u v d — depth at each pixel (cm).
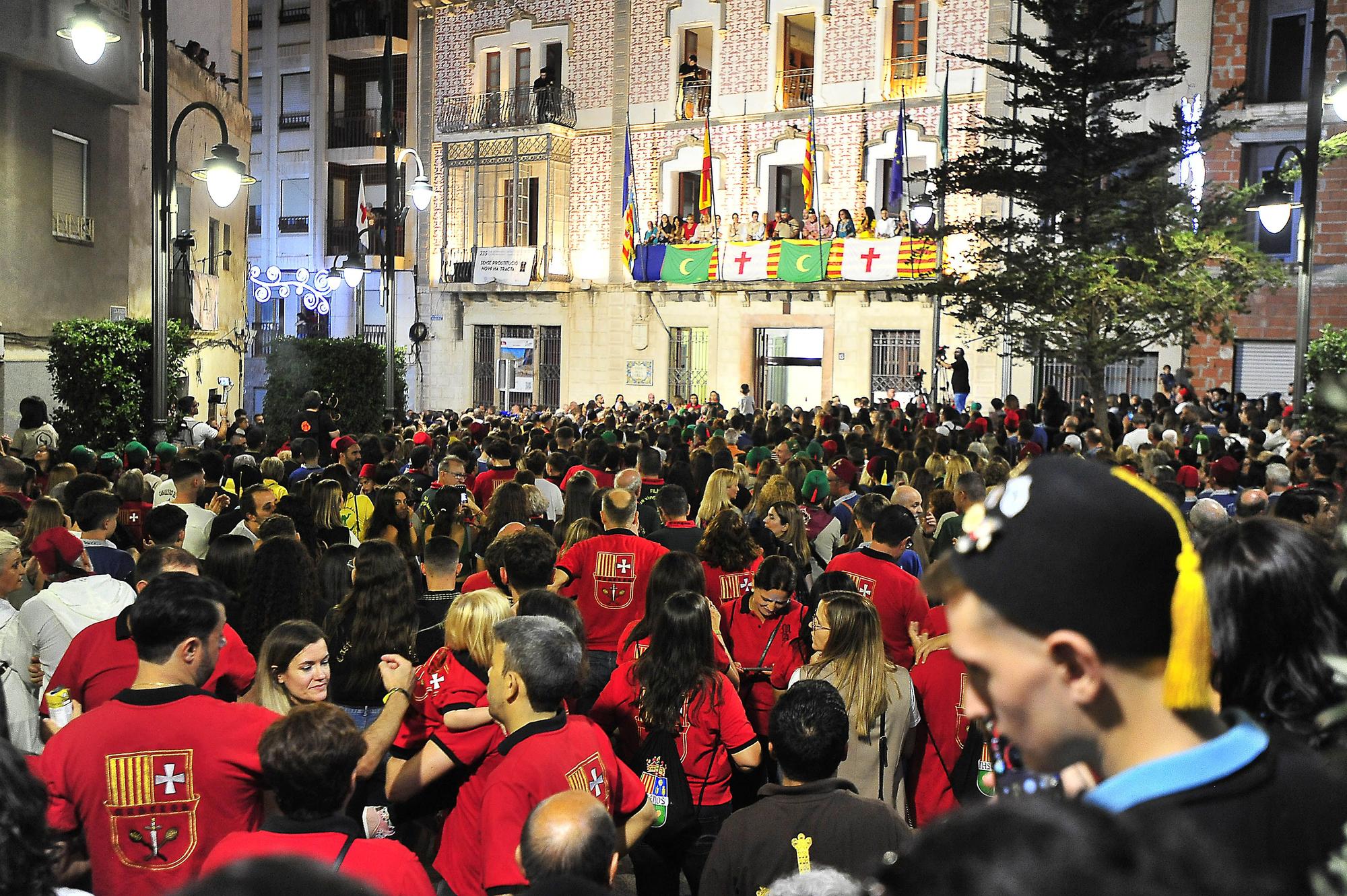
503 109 4128
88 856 415
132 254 2500
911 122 3422
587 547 808
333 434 1759
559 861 331
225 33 3512
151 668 435
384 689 582
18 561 605
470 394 4262
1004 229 2288
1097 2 2144
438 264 4300
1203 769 142
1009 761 158
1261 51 2892
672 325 3862
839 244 3400
